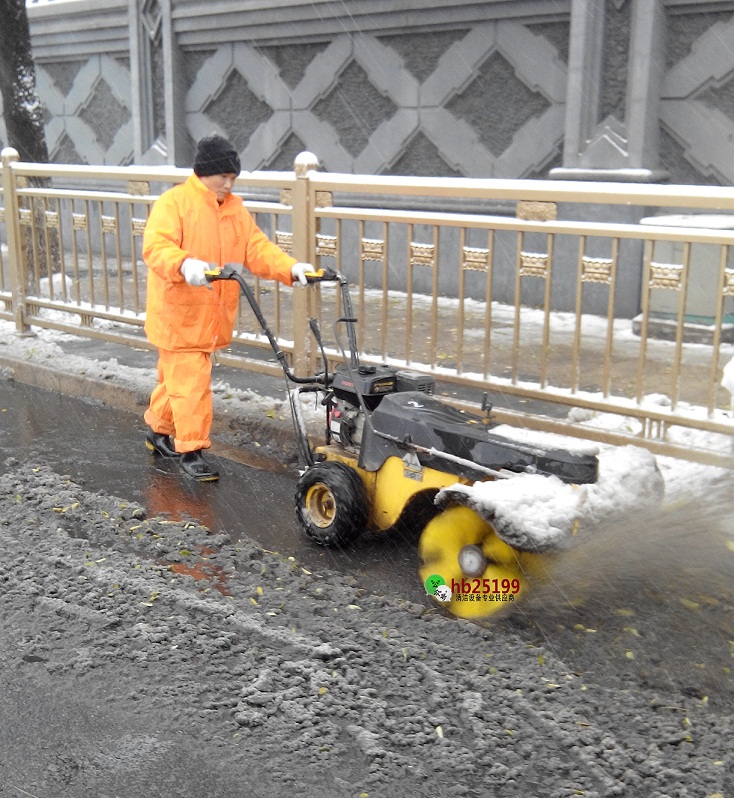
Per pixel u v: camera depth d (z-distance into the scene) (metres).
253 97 13.88
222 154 5.43
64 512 5.28
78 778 2.93
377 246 6.07
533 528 3.67
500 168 11.36
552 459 3.93
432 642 3.80
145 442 6.75
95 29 16.05
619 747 3.06
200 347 5.80
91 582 4.32
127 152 16.27
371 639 3.81
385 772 2.94
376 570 4.60
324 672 3.51
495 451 4.09
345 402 4.88
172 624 3.90
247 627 3.88
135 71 15.08
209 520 5.29
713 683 3.48
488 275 5.55
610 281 5.06
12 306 9.16
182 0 14.07
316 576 4.51
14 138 12.32
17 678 3.50
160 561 4.67
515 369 5.52
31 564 4.51
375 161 12.58
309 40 12.85
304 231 6.42
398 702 3.35
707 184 9.93
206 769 2.97
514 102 11.16
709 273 8.71
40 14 16.88
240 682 3.46
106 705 3.32
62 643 3.75
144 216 7.48
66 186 17.06
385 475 4.57
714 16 9.53
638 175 9.87
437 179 5.64
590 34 10.04
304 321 6.58
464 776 2.93
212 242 5.55
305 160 6.32
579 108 10.25
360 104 12.62
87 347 8.90
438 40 11.66
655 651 3.70
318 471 4.75
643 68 9.77
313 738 3.12
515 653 3.69
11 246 9.02
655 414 5.00
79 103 17.00
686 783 2.89
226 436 6.82
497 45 11.08
